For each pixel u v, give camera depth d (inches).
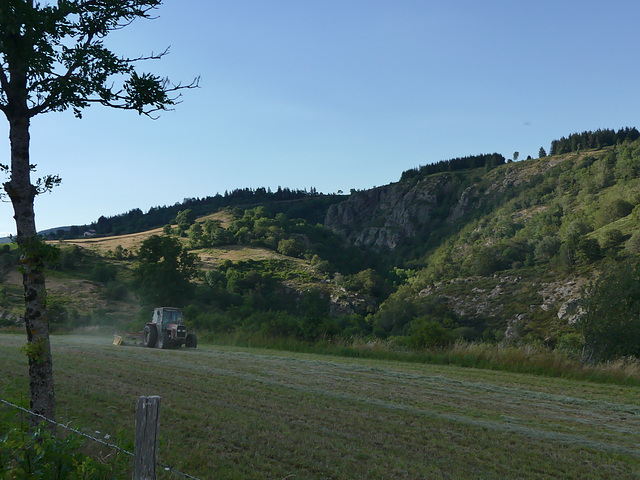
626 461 267.4
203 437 275.9
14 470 146.3
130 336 1046.4
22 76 227.6
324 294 4365.2
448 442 289.1
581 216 5816.9
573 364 641.6
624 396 470.9
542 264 4035.4
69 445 156.3
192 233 6181.1
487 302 3427.7
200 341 1120.2
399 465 245.1
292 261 5634.8
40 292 226.5
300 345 932.0
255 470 229.5
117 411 326.0
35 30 210.8
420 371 609.9
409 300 3863.2
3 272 2716.5
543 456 270.7
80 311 2362.2
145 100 240.8
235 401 374.6
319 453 256.5
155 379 462.6
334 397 407.2
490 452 274.2
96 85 233.6
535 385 522.3
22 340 917.8
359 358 788.6
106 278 3174.2
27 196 227.1
